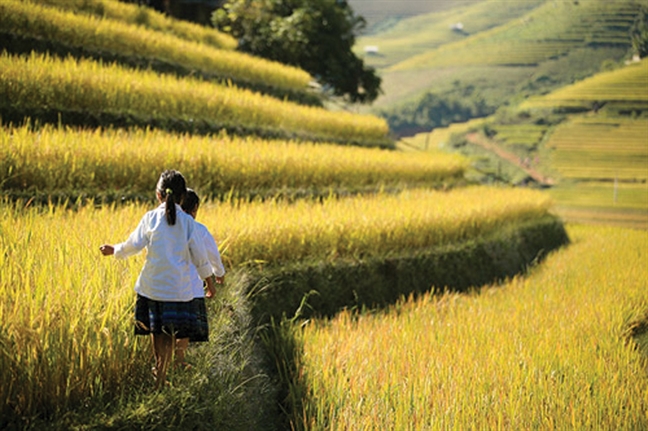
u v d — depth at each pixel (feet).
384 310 31.83
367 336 25.58
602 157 250.78
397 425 18.04
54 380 14.11
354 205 39.78
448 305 32.65
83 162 33.78
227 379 17.54
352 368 21.57
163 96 49.19
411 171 56.54
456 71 450.71
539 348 24.53
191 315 15.43
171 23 83.15
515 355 24.07
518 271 44.55
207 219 29.04
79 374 14.57
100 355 14.94
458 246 40.16
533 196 59.67
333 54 109.29
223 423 16.10
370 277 33.19
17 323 14.14
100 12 72.74
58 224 23.03
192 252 15.71
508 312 31.17
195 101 51.29
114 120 44.62
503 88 403.54
